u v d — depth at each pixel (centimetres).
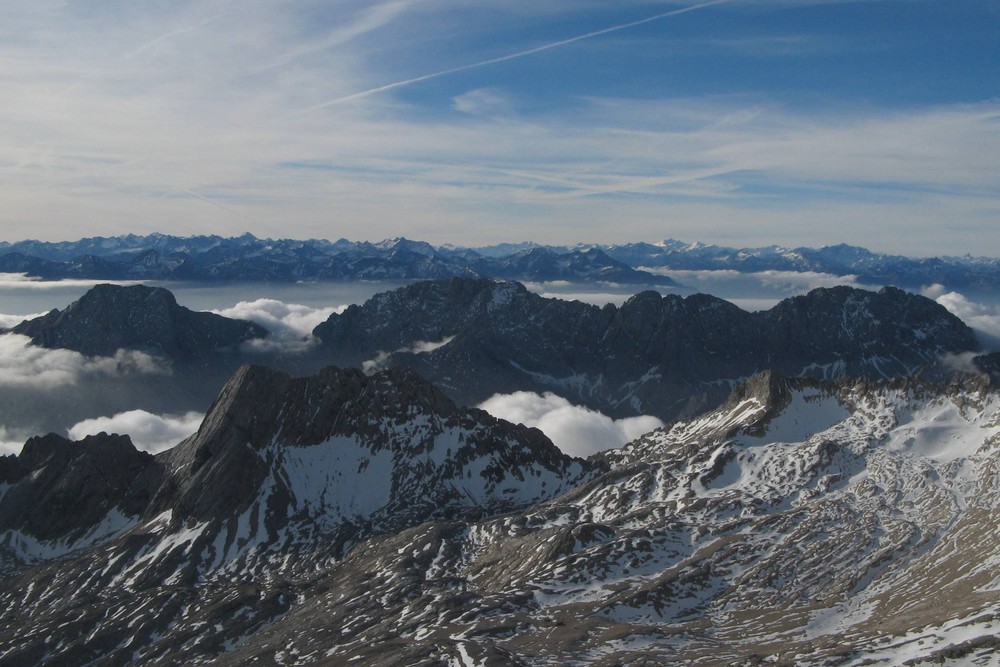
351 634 16050
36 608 19850
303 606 18512
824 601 14450
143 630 17850
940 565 14638
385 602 17638
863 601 14112
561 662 12662
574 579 16562
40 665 16775
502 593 16600
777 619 14025
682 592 15538
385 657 14050
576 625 14325
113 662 16825
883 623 12438
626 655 12731
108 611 18738
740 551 16950
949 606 12031
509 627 14612
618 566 16850
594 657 12812
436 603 16650
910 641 10906
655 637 13562
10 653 17138
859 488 19725
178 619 18438
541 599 15950
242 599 18788
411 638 15100
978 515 16738
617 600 15162
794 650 11950
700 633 13838
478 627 14612
